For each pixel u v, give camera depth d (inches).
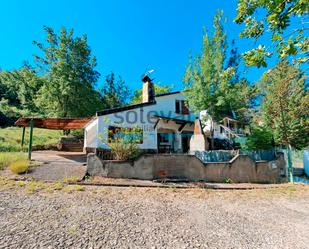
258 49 117.6
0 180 320.8
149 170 419.8
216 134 939.3
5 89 1686.8
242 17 133.6
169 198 314.5
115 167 401.4
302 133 542.9
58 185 319.0
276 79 575.8
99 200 274.5
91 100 1182.9
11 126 1069.1
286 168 561.6
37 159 491.2
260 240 188.1
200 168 454.0
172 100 752.3
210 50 669.3
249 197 353.7
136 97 1673.2
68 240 165.6
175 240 179.0
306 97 555.8
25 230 177.2
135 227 201.0
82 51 1195.9
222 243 178.4
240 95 699.4
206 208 280.4
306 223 237.5
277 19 113.0
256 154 540.1
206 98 655.1
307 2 100.2
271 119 606.2
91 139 639.8
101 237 175.2
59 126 704.4
